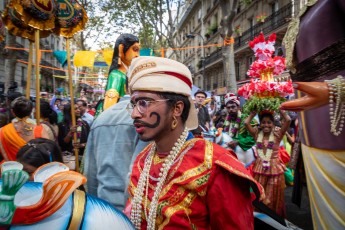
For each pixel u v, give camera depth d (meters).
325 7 1.45
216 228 1.24
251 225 1.27
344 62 1.39
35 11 2.81
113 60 2.48
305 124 1.65
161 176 1.28
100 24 21.72
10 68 11.48
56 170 1.03
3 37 3.30
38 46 2.96
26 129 2.88
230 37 12.14
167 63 1.28
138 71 1.29
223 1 12.34
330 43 1.44
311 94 1.21
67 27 3.31
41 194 0.91
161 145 1.34
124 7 21.16
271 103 3.62
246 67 23.03
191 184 1.21
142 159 1.47
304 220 4.03
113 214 0.97
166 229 1.20
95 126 1.93
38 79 2.99
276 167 3.69
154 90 1.25
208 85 33.53
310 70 1.55
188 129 1.42
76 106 5.23
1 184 0.84
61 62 7.39
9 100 4.63
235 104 5.38
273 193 3.64
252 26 21.03
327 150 1.47
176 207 1.21
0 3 15.89
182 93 1.28
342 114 1.25
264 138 3.82
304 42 1.59
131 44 2.42
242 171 1.22
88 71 34.22
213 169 1.23
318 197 1.58
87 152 1.98
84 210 0.92
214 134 5.11
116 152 1.78
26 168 1.81
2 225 0.80
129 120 1.81
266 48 3.64
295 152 2.23
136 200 1.33
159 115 1.25
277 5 19.02
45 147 1.92
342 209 1.45
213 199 1.21
